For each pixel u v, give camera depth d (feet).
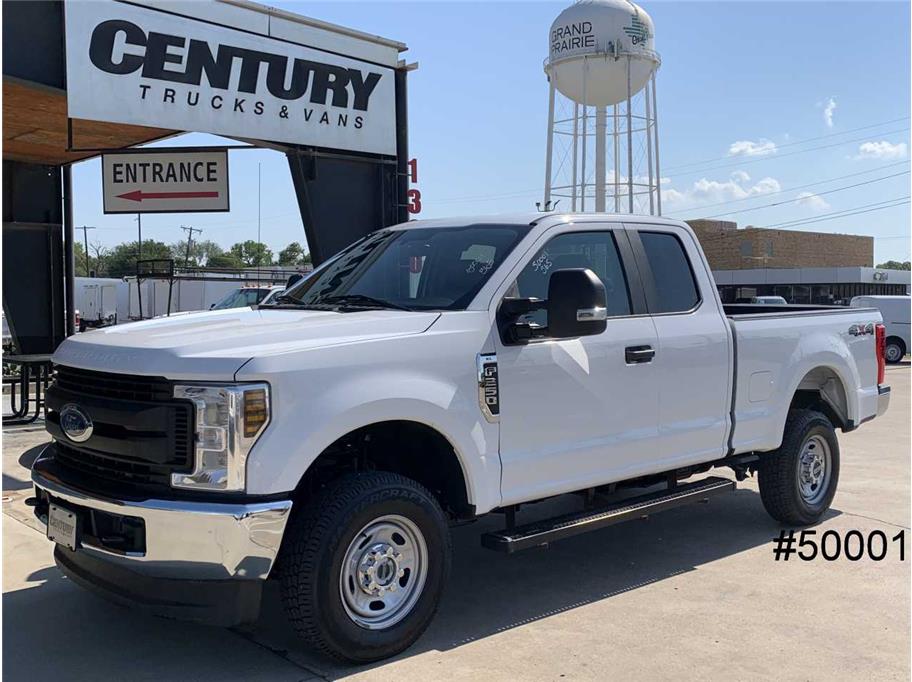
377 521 12.47
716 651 13.15
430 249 15.97
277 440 11.34
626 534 20.13
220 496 11.18
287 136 31.83
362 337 12.60
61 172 43.09
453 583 16.56
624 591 16.03
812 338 20.26
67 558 13.16
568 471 14.87
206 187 31.27
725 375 17.83
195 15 29.40
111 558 11.75
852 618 14.58
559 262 15.62
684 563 17.80
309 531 11.81
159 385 11.53
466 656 12.89
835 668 12.53
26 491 23.81
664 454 16.62
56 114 33.37
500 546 13.78
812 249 213.66
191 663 12.60
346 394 11.96
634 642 13.50
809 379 21.13
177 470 11.29
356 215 34.71
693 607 15.14
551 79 95.66
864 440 33.86
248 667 12.44
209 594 11.35
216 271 102.47
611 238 16.60
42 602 15.16
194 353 11.45
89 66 27.48
